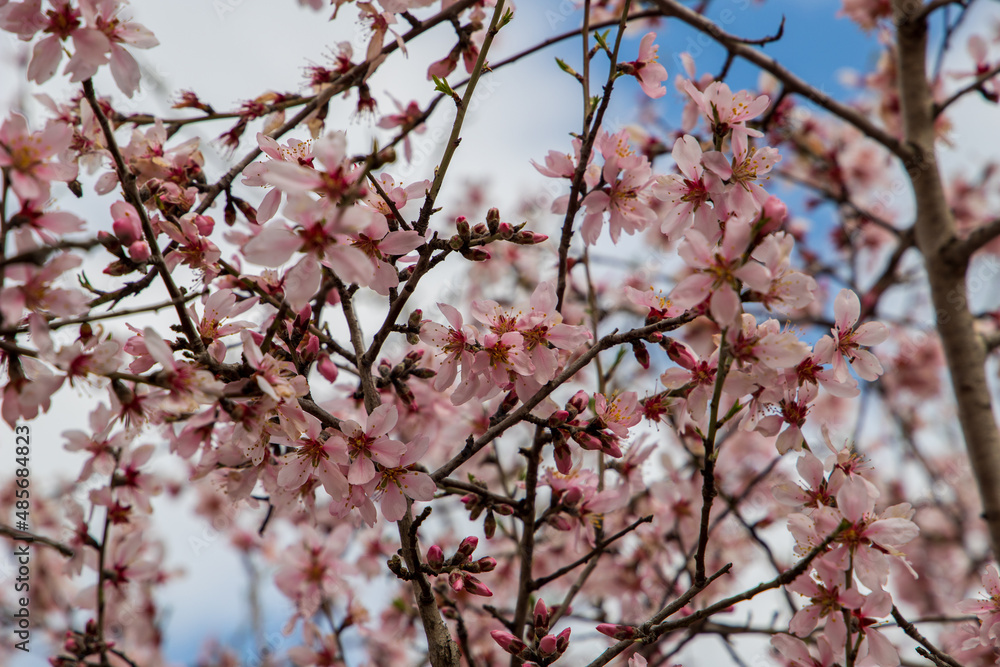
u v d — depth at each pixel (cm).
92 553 137
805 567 113
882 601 115
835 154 219
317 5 137
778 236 114
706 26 144
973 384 146
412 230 117
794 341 114
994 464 143
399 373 126
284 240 113
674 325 116
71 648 133
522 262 208
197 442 126
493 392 122
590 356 119
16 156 111
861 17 178
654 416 125
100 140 128
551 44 137
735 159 121
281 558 147
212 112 135
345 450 117
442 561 118
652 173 127
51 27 117
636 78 129
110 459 132
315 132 134
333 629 147
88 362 113
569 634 117
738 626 134
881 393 228
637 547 153
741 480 201
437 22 130
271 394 113
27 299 112
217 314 121
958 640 135
